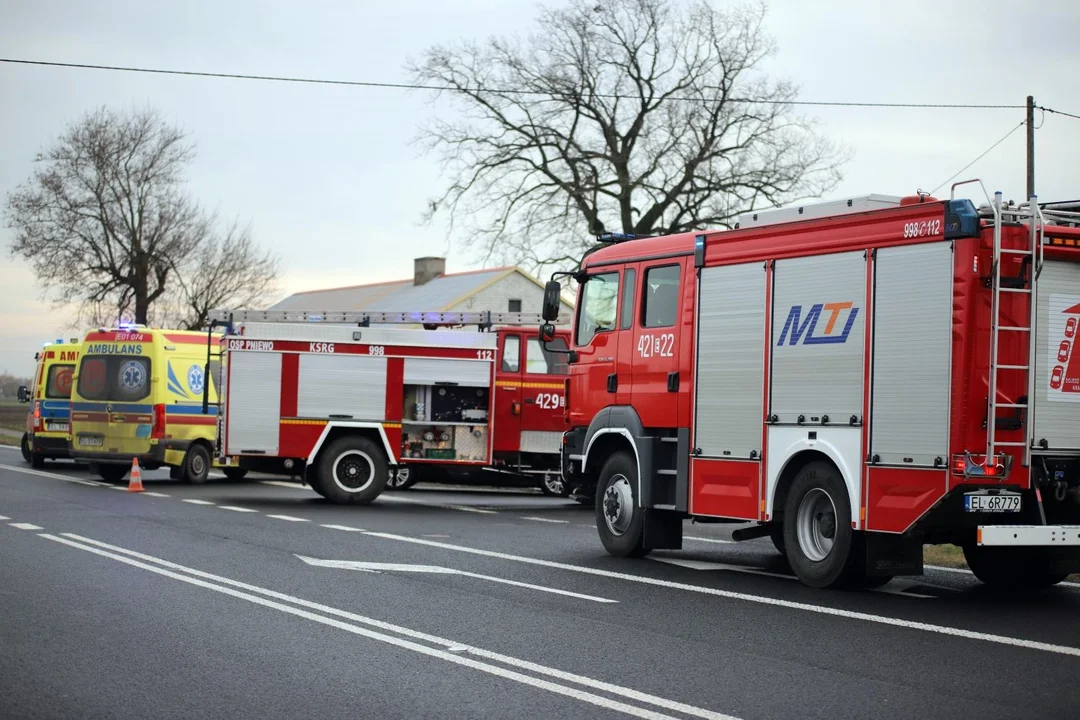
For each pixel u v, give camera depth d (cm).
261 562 1212
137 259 6022
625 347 1339
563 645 829
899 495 1017
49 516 1623
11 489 2091
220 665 757
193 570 1148
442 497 2259
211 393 2403
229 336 1947
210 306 6241
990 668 762
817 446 1088
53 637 838
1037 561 1084
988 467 973
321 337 1969
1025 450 991
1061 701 677
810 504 1112
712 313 1216
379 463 1972
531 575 1167
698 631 884
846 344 1069
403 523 1658
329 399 1964
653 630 888
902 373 1020
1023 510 1005
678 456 1245
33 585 1051
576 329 1438
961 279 980
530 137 4147
